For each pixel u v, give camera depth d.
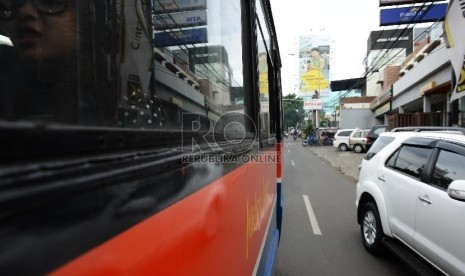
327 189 10.71
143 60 1.23
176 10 1.45
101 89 1.05
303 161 20.84
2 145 0.46
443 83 17.00
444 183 3.56
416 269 3.71
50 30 1.06
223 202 1.49
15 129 0.48
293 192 10.25
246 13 2.54
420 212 3.78
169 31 1.41
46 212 0.52
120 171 0.71
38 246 0.50
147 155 0.83
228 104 2.04
